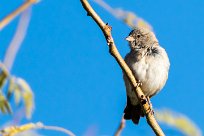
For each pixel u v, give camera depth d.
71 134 5.46
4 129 4.86
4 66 4.57
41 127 5.19
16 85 4.84
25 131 4.96
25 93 4.89
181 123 6.18
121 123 6.00
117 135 5.95
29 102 4.92
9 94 4.80
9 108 4.80
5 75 4.69
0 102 4.75
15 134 4.88
